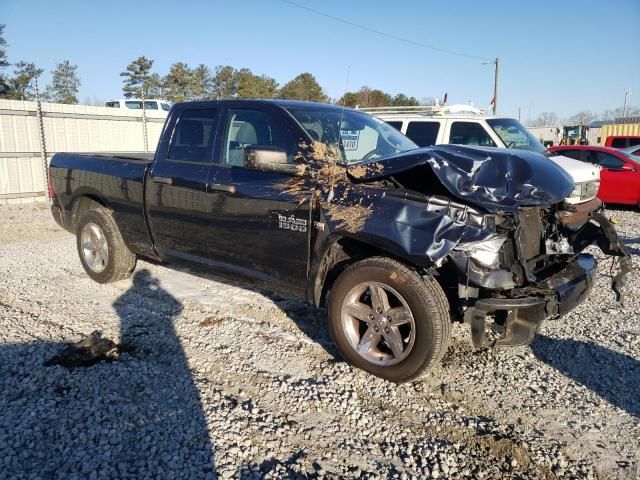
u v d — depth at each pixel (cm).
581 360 411
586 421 330
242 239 427
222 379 372
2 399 335
